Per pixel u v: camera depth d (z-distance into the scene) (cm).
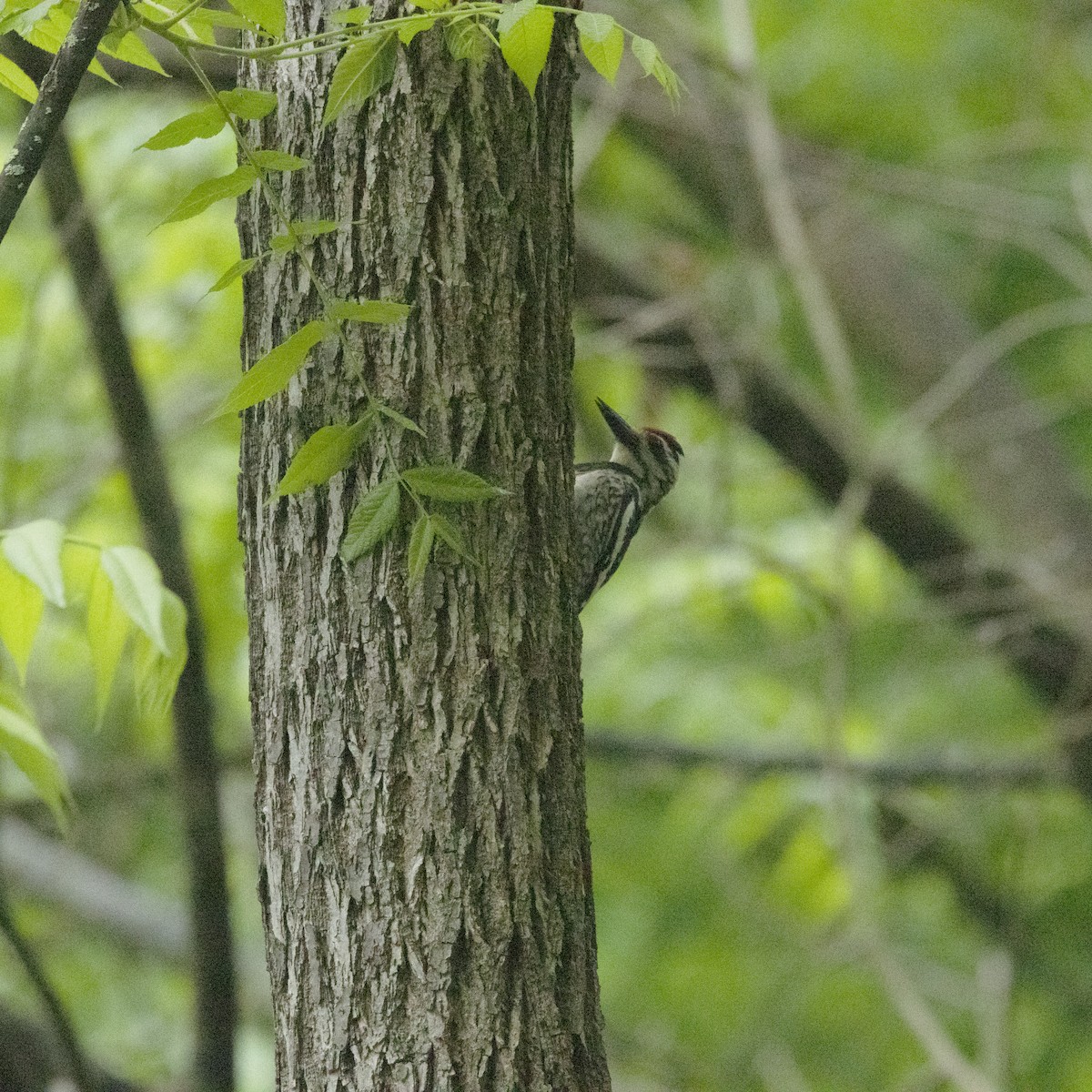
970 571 1223
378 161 420
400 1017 412
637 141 1422
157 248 1168
